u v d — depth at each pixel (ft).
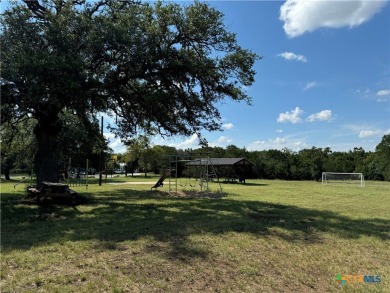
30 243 21.08
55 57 33.42
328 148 184.85
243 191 71.92
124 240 22.35
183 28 40.22
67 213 34.01
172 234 24.59
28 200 42.60
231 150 176.45
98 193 59.41
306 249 22.45
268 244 23.08
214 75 42.04
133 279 15.49
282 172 160.04
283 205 45.44
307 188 86.17
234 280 16.40
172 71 40.63
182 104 45.19
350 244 24.18
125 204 42.14
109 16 41.63
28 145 82.79
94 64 40.52
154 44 38.50
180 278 16.11
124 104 47.57
